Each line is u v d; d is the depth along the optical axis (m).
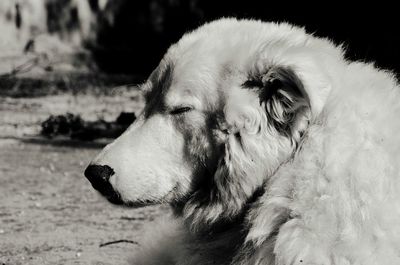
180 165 5.33
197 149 5.26
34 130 24.56
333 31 30.70
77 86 37.75
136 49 46.50
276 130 4.98
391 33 29.28
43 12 48.97
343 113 4.95
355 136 4.88
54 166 17.41
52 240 10.30
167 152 5.34
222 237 5.31
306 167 4.87
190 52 5.41
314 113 4.75
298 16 31.80
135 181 5.29
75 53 44.94
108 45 48.28
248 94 5.06
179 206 5.51
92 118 27.27
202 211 5.32
